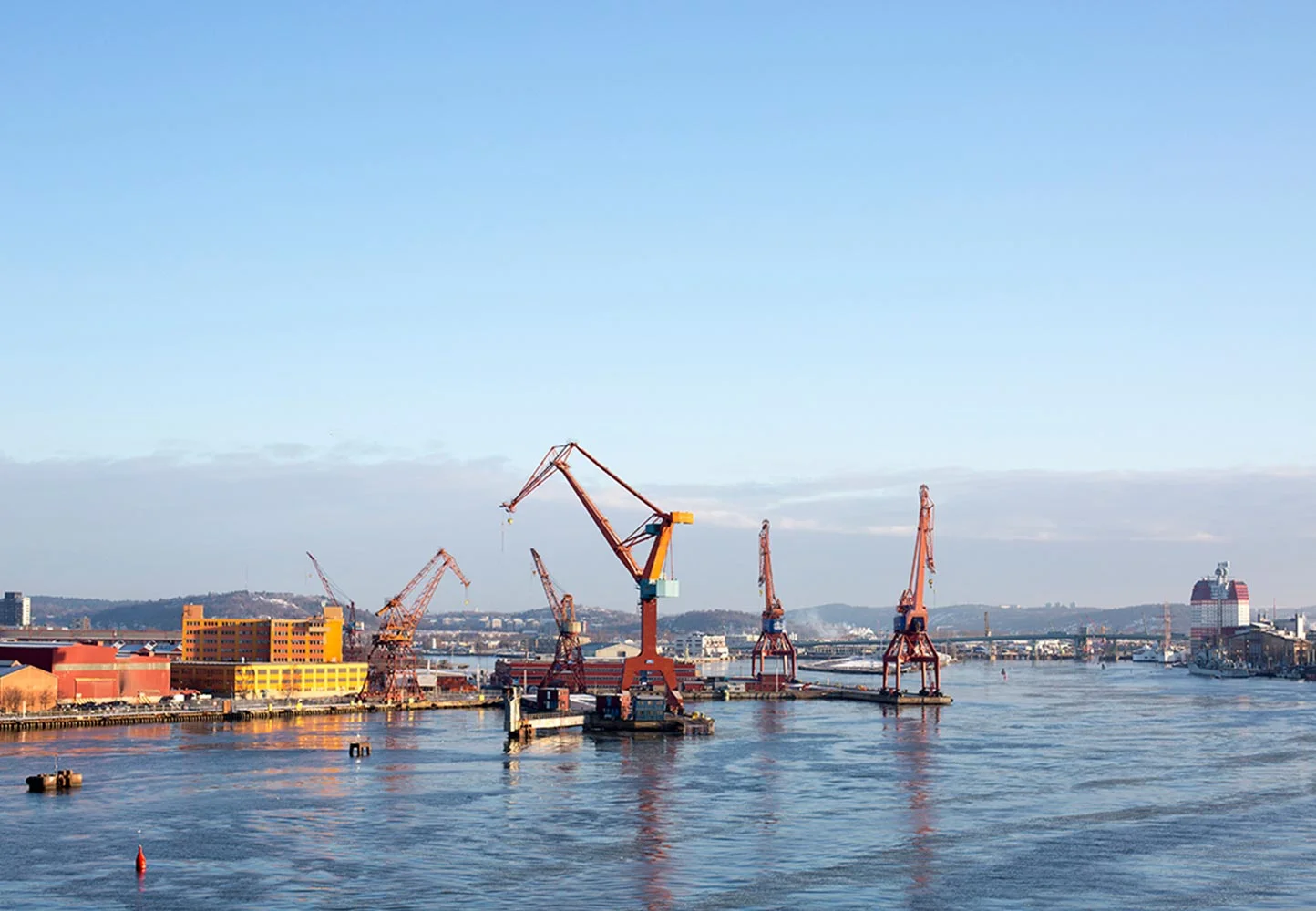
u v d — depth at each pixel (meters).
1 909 126.44
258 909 126.50
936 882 137.88
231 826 162.75
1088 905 129.75
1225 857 149.38
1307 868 144.25
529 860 146.38
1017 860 147.75
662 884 136.50
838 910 127.75
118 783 195.00
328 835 158.25
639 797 187.75
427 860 146.00
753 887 135.25
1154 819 172.00
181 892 132.38
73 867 141.62
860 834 161.12
